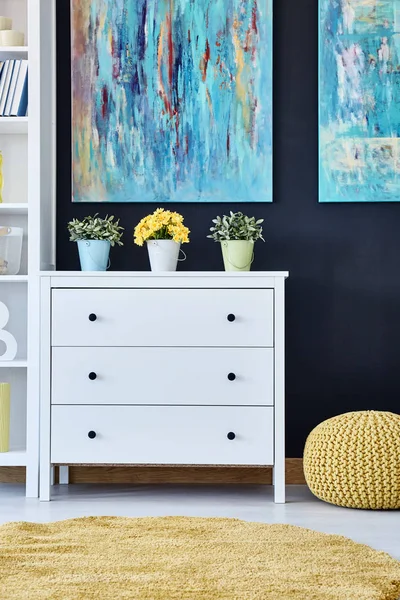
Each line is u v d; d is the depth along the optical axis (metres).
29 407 3.17
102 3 3.53
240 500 3.10
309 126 3.54
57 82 3.56
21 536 2.37
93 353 3.08
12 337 3.29
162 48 3.52
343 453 2.91
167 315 3.07
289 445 3.51
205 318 3.06
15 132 3.54
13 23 3.56
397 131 3.48
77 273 3.08
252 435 3.04
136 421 3.06
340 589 1.86
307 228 3.54
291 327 3.54
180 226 3.18
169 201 3.52
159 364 3.07
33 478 3.15
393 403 3.52
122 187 3.53
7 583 1.90
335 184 3.49
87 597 1.79
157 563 2.08
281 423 3.04
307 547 2.26
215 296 3.06
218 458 3.05
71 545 2.27
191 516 2.74
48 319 3.08
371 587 1.87
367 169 3.48
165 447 3.06
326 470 2.94
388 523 2.68
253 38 3.50
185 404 3.06
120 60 3.53
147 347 3.07
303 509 2.92
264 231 3.54
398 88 3.49
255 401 3.05
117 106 3.53
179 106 3.52
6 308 3.31
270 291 3.05
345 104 3.49
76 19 3.54
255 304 3.06
